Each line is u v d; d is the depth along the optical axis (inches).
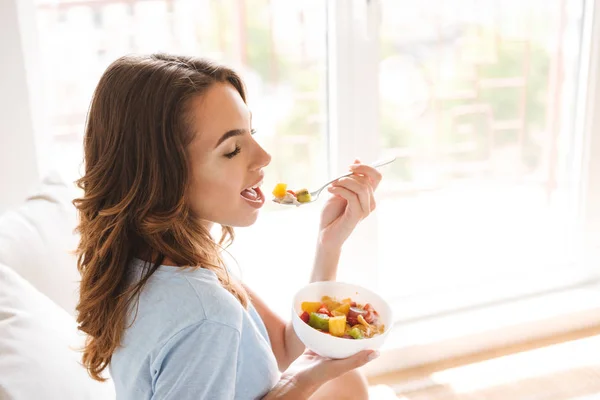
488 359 78.3
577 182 86.5
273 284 76.4
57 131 67.7
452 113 82.9
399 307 81.8
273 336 51.8
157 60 37.9
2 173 61.3
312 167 76.1
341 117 71.6
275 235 75.7
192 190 38.1
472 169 86.9
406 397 71.5
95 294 38.0
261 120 74.3
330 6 69.2
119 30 67.2
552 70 85.0
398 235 87.2
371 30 70.1
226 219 39.7
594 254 88.9
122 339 37.5
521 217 91.7
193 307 35.9
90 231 38.6
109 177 37.8
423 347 77.0
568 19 83.1
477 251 89.6
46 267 49.2
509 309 83.6
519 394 71.3
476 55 81.0
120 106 36.8
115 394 44.6
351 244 76.2
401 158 83.0
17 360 39.4
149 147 36.4
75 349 42.3
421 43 77.8
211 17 69.7
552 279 87.7
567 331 83.1
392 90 78.8
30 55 61.6
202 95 36.9
